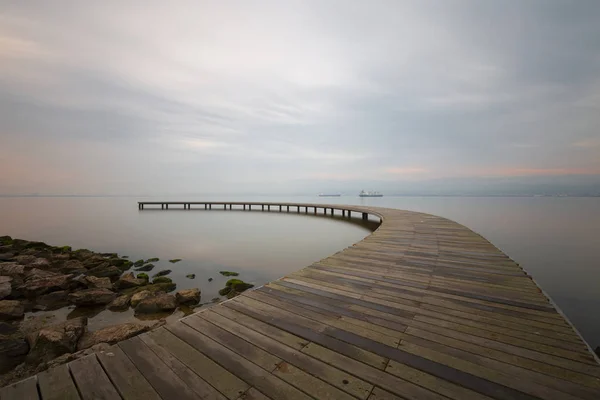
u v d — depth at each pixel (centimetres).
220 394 163
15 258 905
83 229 1759
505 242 1442
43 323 486
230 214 2898
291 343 218
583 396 160
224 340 221
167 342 218
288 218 2422
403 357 198
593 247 1327
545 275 928
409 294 324
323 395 162
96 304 565
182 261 934
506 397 160
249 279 737
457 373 181
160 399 159
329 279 379
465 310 279
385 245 614
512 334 230
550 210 3881
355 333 233
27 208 4203
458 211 3469
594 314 639
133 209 3862
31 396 160
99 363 191
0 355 359
